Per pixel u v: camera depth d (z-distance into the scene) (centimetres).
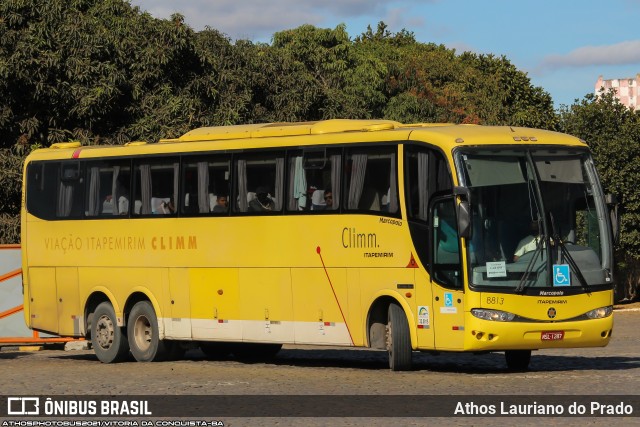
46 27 3844
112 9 4169
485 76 7456
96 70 3894
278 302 2259
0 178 3641
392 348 2067
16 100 3862
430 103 6003
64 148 2769
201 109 4150
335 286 2159
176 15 4156
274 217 2269
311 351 3039
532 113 6275
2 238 3678
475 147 1970
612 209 2031
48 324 2742
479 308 1919
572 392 1689
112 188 2595
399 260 2048
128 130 3988
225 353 2722
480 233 1933
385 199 2080
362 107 5200
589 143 5316
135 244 2539
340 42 5775
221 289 2366
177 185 2459
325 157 2184
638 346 3097
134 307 2556
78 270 2667
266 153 2295
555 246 1962
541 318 1936
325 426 1405
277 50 4894
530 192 1973
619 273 5797
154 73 4062
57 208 2719
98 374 2189
